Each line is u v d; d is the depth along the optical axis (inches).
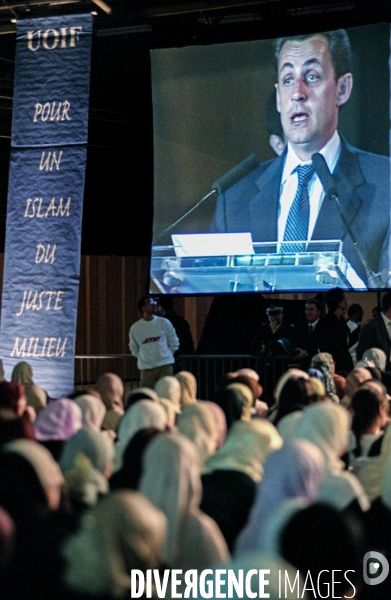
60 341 481.4
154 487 132.8
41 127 498.6
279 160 558.3
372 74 540.1
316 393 260.4
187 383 321.1
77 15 497.0
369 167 540.7
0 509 117.4
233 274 564.4
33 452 141.5
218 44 567.5
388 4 597.3
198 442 192.5
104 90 727.7
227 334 601.6
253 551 125.2
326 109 547.5
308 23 637.3
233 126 566.6
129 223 746.8
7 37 636.1
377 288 538.3
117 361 807.1
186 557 128.0
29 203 494.9
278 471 137.4
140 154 748.0
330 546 102.0
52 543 123.6
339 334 469.7
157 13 546.6
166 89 577.9
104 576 100.3
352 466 212.5
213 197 570.3
